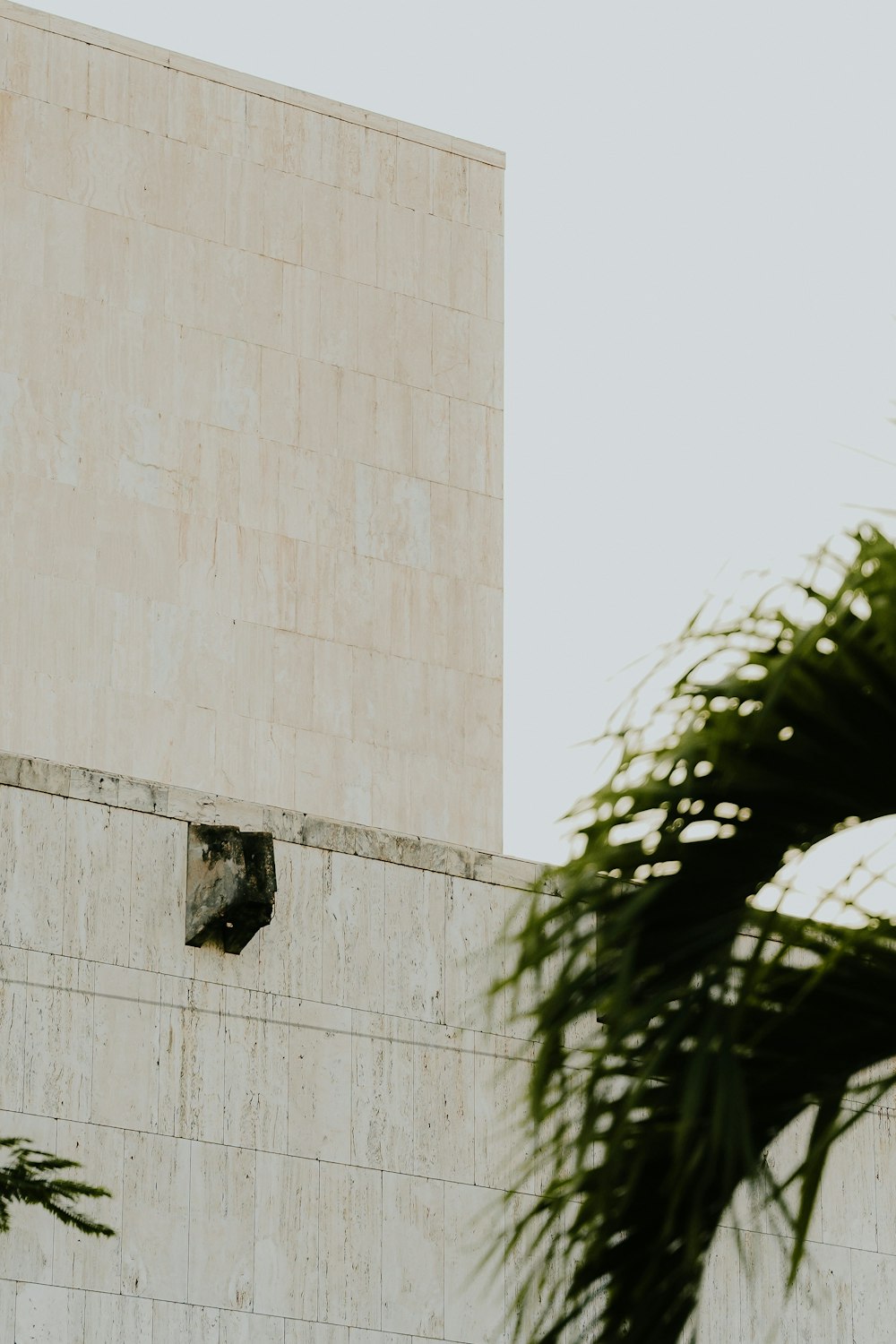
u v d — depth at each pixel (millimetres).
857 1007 8195
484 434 63844
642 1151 8078
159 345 59875
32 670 56156
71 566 57281
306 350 61844
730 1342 35281
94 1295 32625
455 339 64125
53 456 57781
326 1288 34250
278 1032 35062
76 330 58844
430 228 64500
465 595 62375
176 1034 34312
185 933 34719
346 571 60906
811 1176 7914
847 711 7953
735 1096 7586
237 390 60656
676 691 8031
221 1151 34188
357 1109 35250
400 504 62125
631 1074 8008
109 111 60656
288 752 58906
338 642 60312
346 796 59438
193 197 61312
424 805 60438
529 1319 34375
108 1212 33094
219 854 34625
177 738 57562
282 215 62500
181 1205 33656
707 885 8117
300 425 61250
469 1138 35750
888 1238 37750
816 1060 8266
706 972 7934
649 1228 8266
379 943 36188
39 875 34031
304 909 35812
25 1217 32438
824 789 8047
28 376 58000
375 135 64375
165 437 59344
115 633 57375
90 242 59625
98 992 33906
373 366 62719
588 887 8039
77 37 60688
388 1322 34438
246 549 59656
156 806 35156
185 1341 33125
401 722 60688
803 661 7922
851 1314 36844
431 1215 35188
